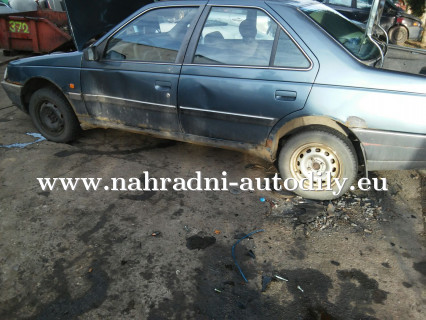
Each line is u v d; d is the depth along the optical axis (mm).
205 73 3240
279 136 3156
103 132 4625
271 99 3025
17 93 4242
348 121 2859
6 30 7914
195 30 3299
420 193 3418
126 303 2270
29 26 7711
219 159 4016
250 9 3105
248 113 3162
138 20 3520
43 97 4109
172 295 2328
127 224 2973
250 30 3113
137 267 2543
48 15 8305
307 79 2912
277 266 2572
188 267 2553
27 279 2434
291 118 3020
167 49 3416
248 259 2633
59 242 2762
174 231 2906
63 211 3111
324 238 2840
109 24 4699
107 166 3836
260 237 2857
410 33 10336
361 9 8750
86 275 2471
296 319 2174
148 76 3455
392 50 3963
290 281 2445
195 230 2922
